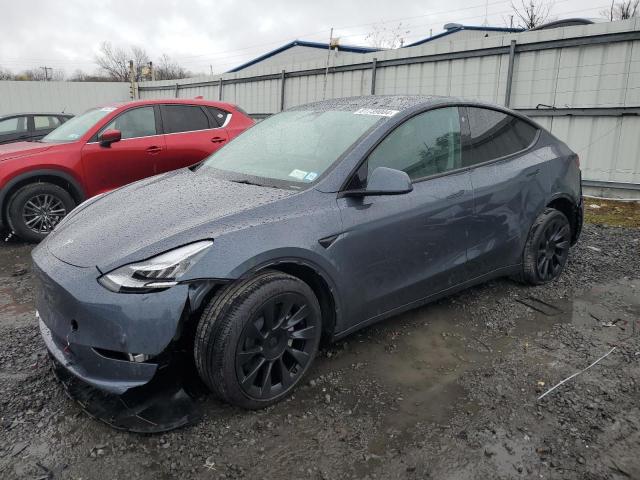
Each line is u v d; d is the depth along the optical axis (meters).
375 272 2.96
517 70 8.48
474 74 9.01
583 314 3.76
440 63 9.46
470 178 3.48
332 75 11.59
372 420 2.51
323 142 3.20
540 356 3.14
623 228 6.30
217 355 2.36
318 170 2.95
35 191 5.70
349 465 2.21
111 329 2.27
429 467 2.20
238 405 2.49
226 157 3.63
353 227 2.80
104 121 6.16
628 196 7.67
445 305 3.89
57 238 2.83
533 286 4.25
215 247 2.39
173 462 2.21
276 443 2.34
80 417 2.51
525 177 3.85
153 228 2.56
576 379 2.88
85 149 5.95
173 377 2.70
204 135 6.82
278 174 3.08
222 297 2.40
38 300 2.68
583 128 7.93
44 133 11.83
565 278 4.47
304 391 2.75
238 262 2.40
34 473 2.14
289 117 3.81
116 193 3.36
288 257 2.56
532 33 8.17
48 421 2.48
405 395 2.72
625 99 7.42
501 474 2.15
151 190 3.21
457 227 3.36
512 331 3.49
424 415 2.55
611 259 5.04
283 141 3.45
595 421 2.50
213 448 2.30
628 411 2.58
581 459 2.23
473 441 2.36
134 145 6.27
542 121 8.36
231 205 2.67
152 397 2.57
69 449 2.29
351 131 3.18
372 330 3.47
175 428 2.40
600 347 3.26
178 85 17.36
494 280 4.40
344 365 3.02
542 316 3.72
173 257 2.34
